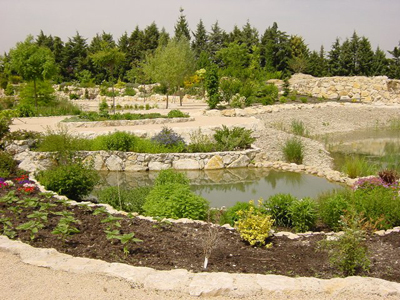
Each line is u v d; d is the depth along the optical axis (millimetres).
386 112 31219
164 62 30000
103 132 15516
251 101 29078
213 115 24781
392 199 7531
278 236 6234
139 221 6504
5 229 5434
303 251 5465
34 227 5426
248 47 56250
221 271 4590
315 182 12414
